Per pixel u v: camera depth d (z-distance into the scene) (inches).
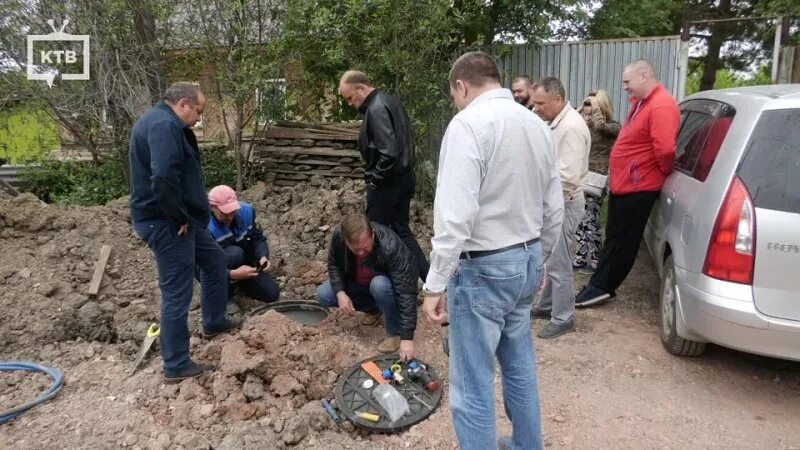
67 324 152.4
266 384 124.4
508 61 330.6
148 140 115.0
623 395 123.0
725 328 112.5
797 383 126.7
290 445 109.0
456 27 278.2
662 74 315.3
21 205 195.2
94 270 177.6
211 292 141.4
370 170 169.0
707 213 118.4
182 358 127.2
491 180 82.2
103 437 110.6
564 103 149.2
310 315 164.7
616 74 320.5
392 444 109.2
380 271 137.7
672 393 123.4
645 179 151.6
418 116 259.8
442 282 81.4
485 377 87.9
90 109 254.2
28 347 145.9
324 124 262.7
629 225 157.0
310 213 219.5
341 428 114.0
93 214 200.2
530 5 305.3
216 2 239.9
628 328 155.9
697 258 119.5
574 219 146.8
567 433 110.5
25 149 293.0
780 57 317.1
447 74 257.6
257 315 155.3
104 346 146.3
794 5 319.9
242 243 171.8
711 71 569.9
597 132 217.6
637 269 203.2
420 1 235.3
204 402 120.0
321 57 260.8
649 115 147.9
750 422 112.7
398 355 137.2
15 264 174.4
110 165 277.6
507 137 82.4
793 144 111.0
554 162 92.4
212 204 159.2
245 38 245.0
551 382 128.8
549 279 153.3
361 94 166.4
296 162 263.9
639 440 107.8
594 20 369.1
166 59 264.2
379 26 236.8
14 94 251.4
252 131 277.3
